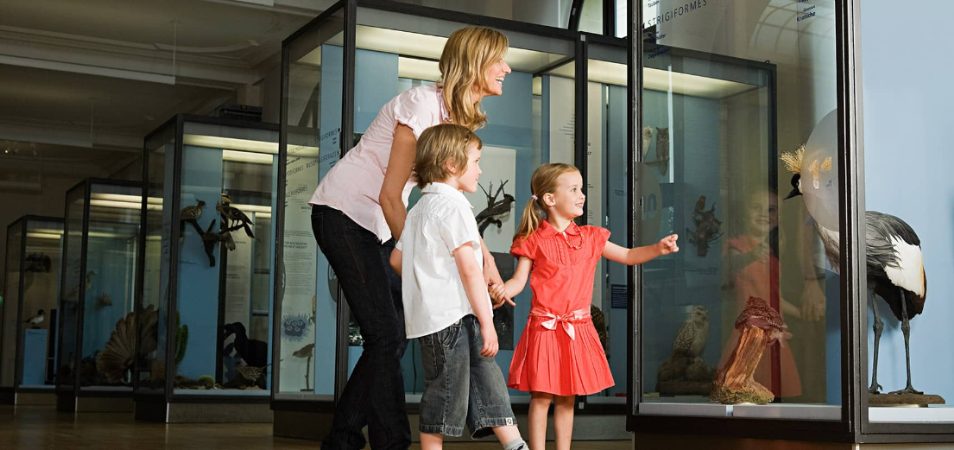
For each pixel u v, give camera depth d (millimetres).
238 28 12773
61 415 11688
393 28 6242
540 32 6555
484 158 6367
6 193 21828
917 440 3047
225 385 10047
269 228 10406
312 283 6621
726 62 3621
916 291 3471
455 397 2889
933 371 3482
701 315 3646
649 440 3818
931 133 3555
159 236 10469
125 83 15227
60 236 19438
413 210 3006
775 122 3391
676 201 3820
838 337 3062
